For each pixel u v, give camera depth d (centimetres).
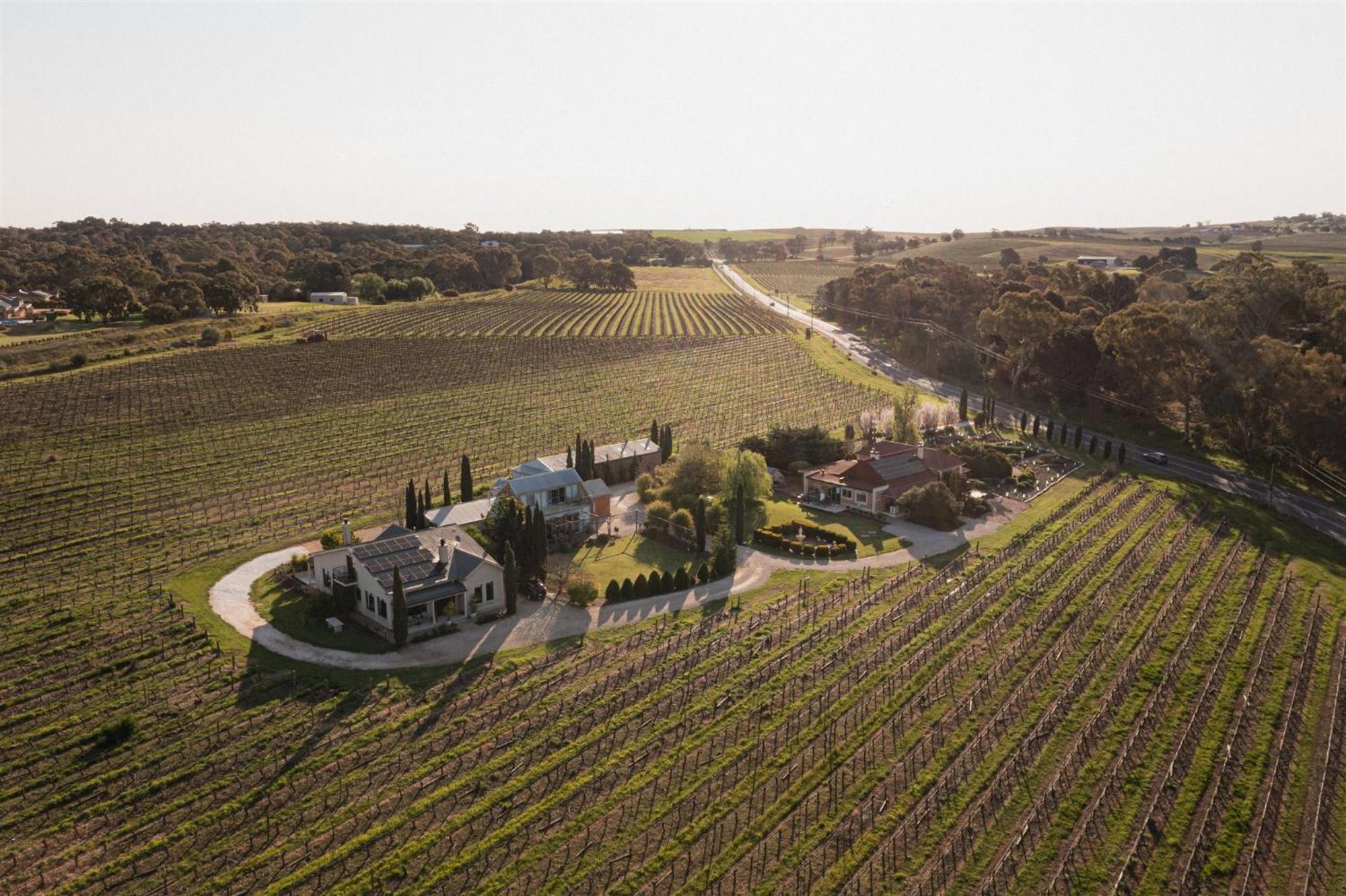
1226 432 12012
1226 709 5559
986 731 5334
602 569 8038
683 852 4338
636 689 5816
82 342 17375
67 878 4212
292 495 10281
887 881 4169
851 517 9419
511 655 6322
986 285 19012
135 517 9538
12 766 5069
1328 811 4666
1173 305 13738
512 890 4094
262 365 16912
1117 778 4909
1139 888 4144
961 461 10569
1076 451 12006
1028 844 4412
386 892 4075
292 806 4688
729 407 14988
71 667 6200
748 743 5206
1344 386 10331
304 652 6362
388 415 14038
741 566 8025
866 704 5622
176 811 4672
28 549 8625
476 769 4988
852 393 15875
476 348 19162
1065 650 6291
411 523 8431
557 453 12125
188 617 6944
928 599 7200
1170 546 8306
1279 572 7712
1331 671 6047
